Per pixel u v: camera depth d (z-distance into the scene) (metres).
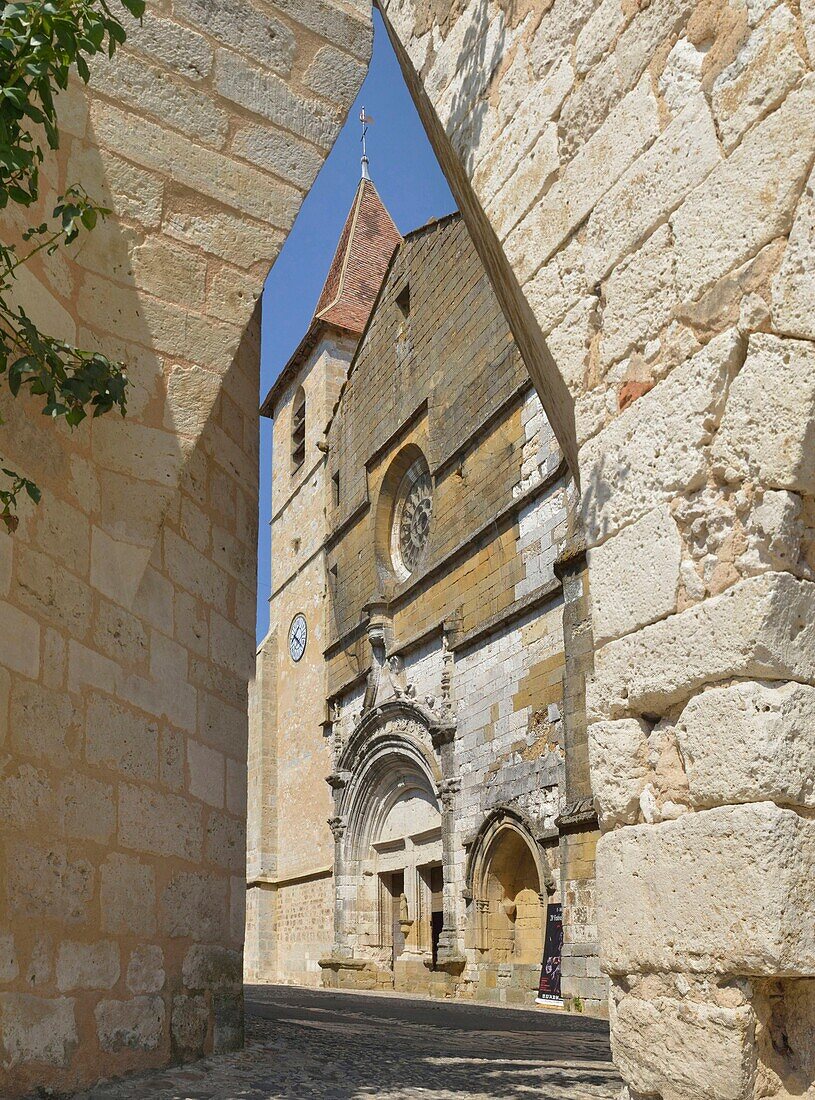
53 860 5.54
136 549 6.65
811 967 3.71
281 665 38.00
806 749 3.86
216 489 8.24
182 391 6.98
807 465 3.93
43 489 5.89
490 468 24.08
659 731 4.34
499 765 22.33
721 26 4.39
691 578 4.21
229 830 7.71
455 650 24.72
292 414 39.97
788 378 3.95
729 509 4.11
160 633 7.04
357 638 30.98
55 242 6.37
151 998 6.34
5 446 5.61
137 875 6.36
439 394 27.16
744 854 3.81
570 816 18.53
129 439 6.69
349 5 8.20
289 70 7.83
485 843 22.30
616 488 4.66
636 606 4.46
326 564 34.22
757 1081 3.78
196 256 7.20
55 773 5.65
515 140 5.64
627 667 4.47
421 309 28.77
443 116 6.34
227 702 7.96
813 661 3.96
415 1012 15.94
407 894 27.52
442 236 27.83
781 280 4.00
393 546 29.88
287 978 33.94
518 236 5.54
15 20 4.90
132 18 7.17
